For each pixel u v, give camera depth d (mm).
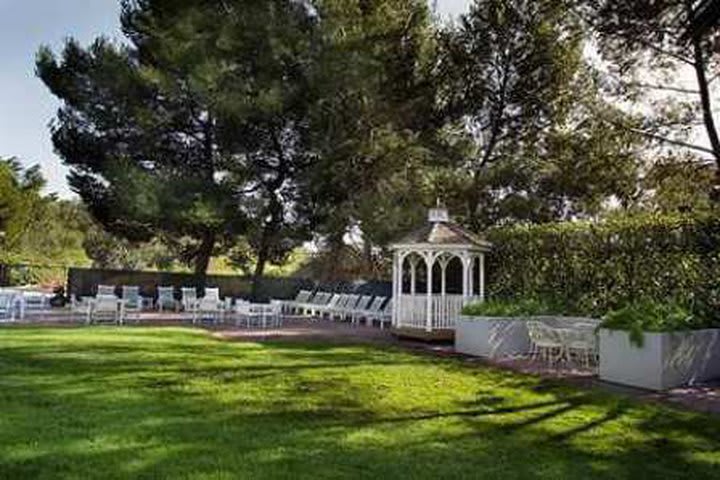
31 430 5703
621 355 9500
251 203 22656
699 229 11148
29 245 36875
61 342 11922
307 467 4973
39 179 34031
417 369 10203
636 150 16156
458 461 5309
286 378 8914
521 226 15852
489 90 24438
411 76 24219
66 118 23719
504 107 24594
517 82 23938
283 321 19891
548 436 6234
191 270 31891
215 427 6078
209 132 24047
